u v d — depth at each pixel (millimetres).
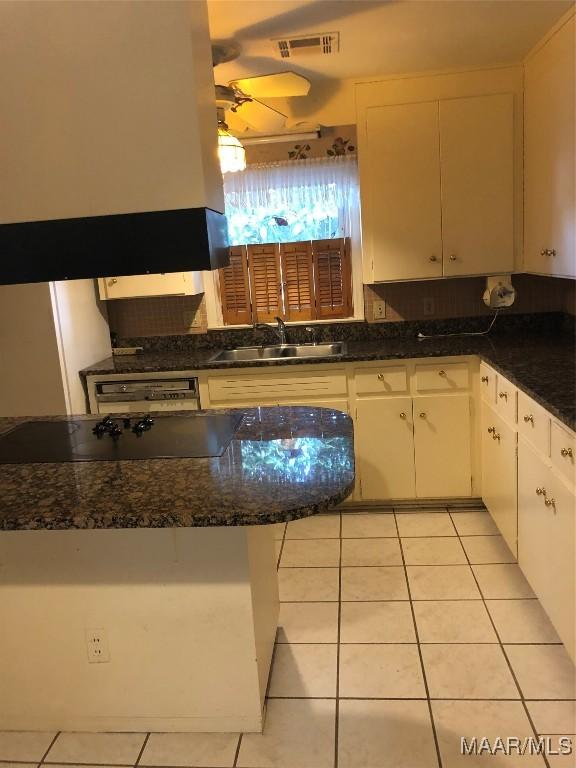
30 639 1922
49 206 1834
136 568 1833
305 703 2051
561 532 2059
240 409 2447
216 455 1866
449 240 3492
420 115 3393
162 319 4004
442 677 2141
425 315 3846
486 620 2445
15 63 1772
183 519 1445
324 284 3883
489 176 3416
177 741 1919
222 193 2037
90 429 2279
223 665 1885
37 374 3318
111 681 1930
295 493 1526
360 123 3439
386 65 3234
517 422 2584
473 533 3199
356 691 2096
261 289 3932
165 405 3516
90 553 1838
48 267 1863
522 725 1914
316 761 1818
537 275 3559
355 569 2906
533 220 3287
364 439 3422
